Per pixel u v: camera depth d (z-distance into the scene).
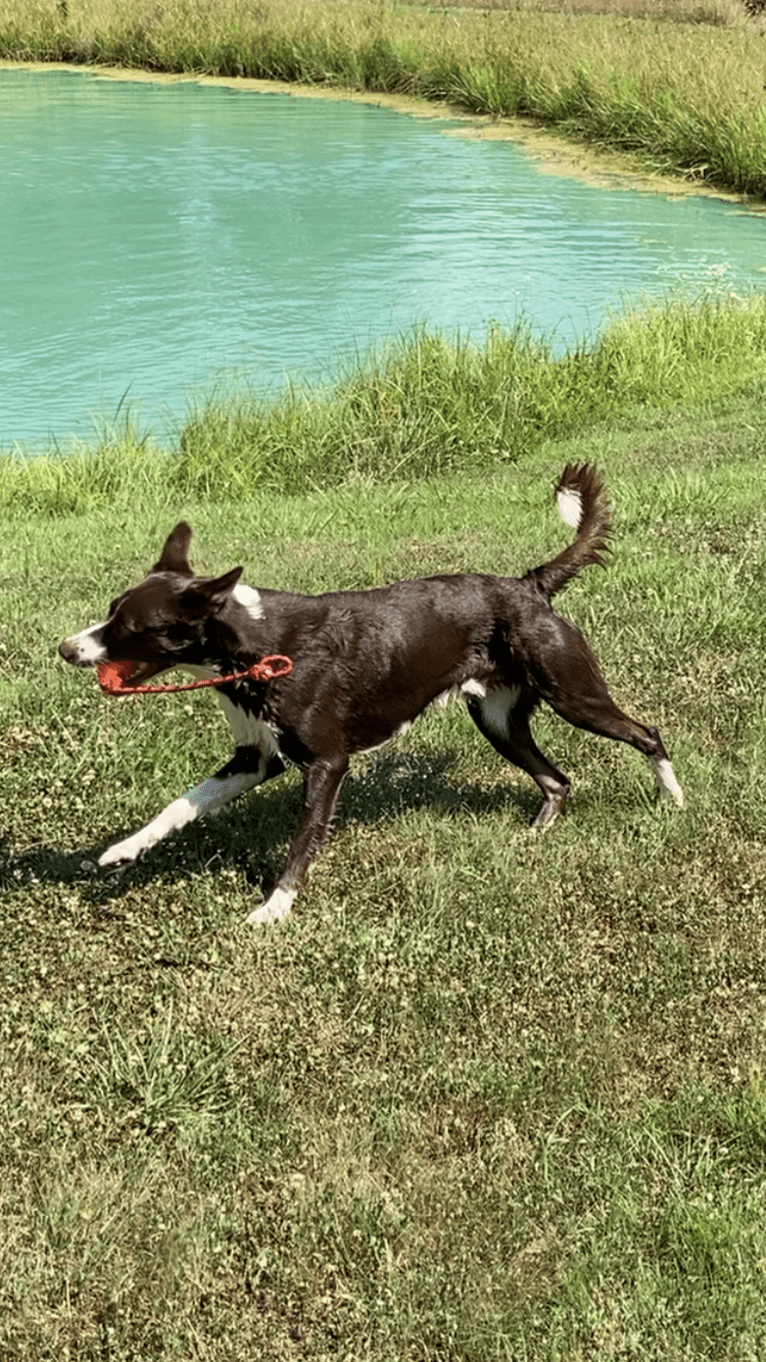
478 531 5.25
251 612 3.18
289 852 3.23
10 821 3.53
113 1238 2.62
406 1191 2.69
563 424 7.52
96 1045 2.94
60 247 11.52
